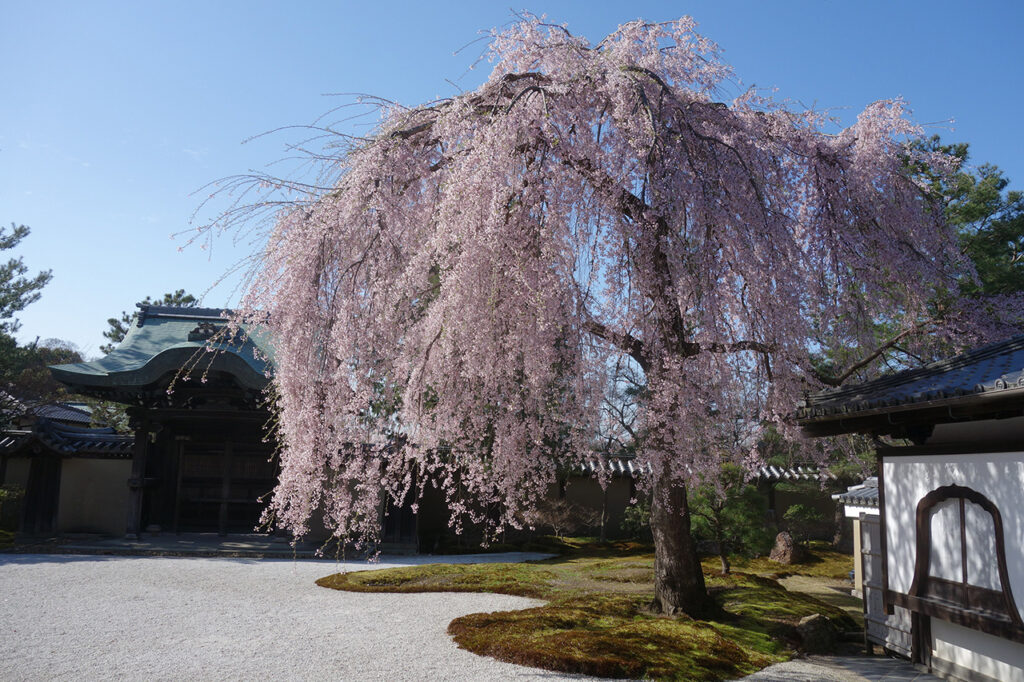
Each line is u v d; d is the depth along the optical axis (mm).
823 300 6004
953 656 5812
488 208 5023
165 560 13164
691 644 6223
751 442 6055
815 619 7344
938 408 5195
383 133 5988
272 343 5582
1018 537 4910
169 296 25875
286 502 5566
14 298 18781
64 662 5785
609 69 5711
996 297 7336
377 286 5406
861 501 8273
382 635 6863
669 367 5121
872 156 6629
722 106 6422
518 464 5492
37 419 15422
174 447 15891
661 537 7559
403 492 6051
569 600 8211
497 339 5324
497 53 6418
